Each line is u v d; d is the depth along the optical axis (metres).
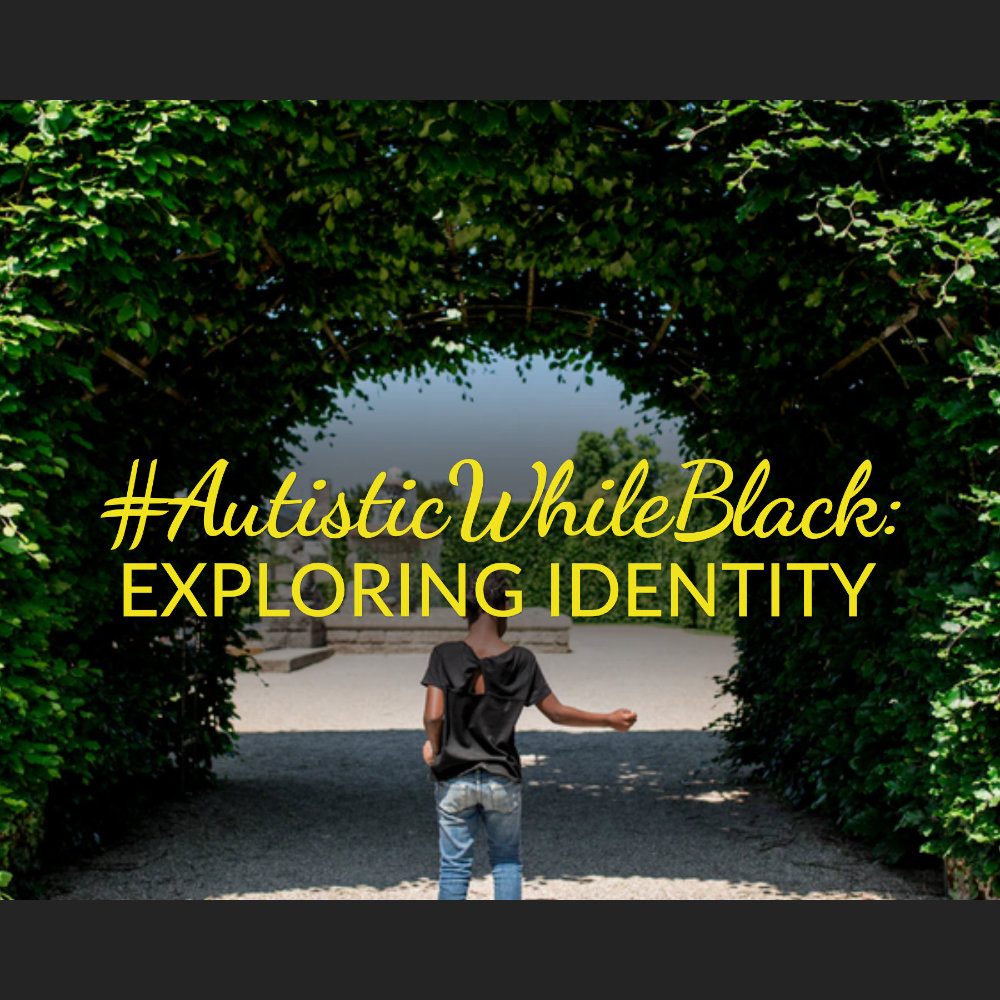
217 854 5.54
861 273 4.09
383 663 15.67
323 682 13.43
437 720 3.59
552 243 5.55
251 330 6.02
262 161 4.38
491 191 4.92
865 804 5.34
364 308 6.28
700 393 7.04
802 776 6.50
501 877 3.63
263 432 6.75
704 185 4.39
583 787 7.31
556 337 7.19
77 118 3.57
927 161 3.71
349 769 8.04
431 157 4.52
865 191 3.68
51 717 3.97
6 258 3.53
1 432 3.54
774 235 4.14
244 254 5.27
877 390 4.60
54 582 4.06
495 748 3.60
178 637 6.83
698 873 5.13
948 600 3.90
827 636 5.59
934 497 4.24
